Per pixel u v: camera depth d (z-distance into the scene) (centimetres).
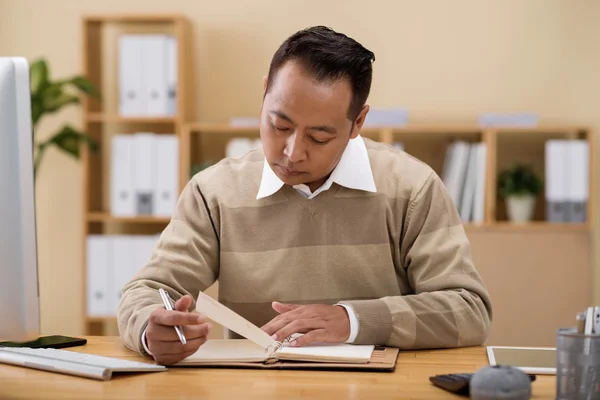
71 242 427
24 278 142
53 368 141
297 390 126
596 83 402
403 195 181
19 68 139
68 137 392
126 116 396
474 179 381
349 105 155
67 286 427
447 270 170
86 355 149
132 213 396
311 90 151
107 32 421
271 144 158
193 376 136
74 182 426
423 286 171
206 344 160
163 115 395
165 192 394
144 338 149
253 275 181
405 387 128
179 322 142
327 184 179
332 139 156
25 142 140
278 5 412
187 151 392
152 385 129
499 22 404
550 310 374
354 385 129
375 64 409
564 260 374
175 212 188
